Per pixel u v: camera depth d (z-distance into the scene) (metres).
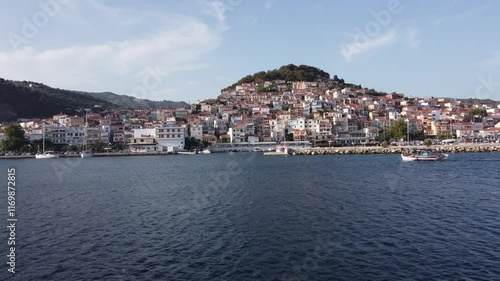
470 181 72.31
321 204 53.03
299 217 45.84
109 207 54.91
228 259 32.12
